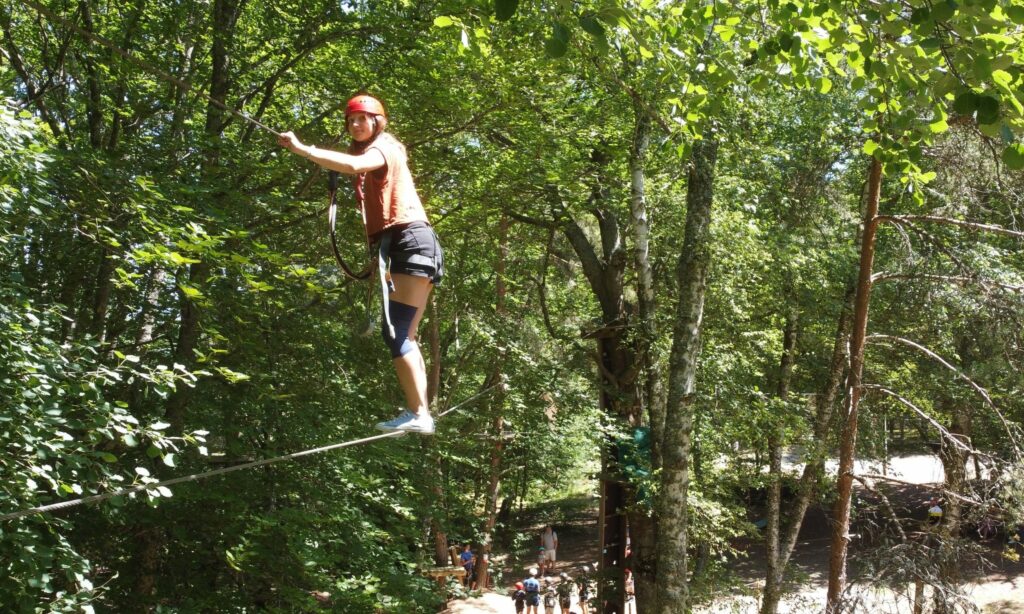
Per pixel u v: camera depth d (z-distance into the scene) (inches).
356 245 481.7
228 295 370.6
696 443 644.7
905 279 496.7
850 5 249.9
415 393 171.0
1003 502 446.6
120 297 413.7
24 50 466.0
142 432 251.6
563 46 214.2
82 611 256.2
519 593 772.0
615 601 660.1
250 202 377.1
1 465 243.8
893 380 667.4
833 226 676.7
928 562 443.5
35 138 301.1
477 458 824.9
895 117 277.7
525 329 699.4
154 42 442.9
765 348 685.3
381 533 463.2
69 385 256.7
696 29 307.3
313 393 453.4
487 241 773.9
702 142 481.4
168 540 400.2
